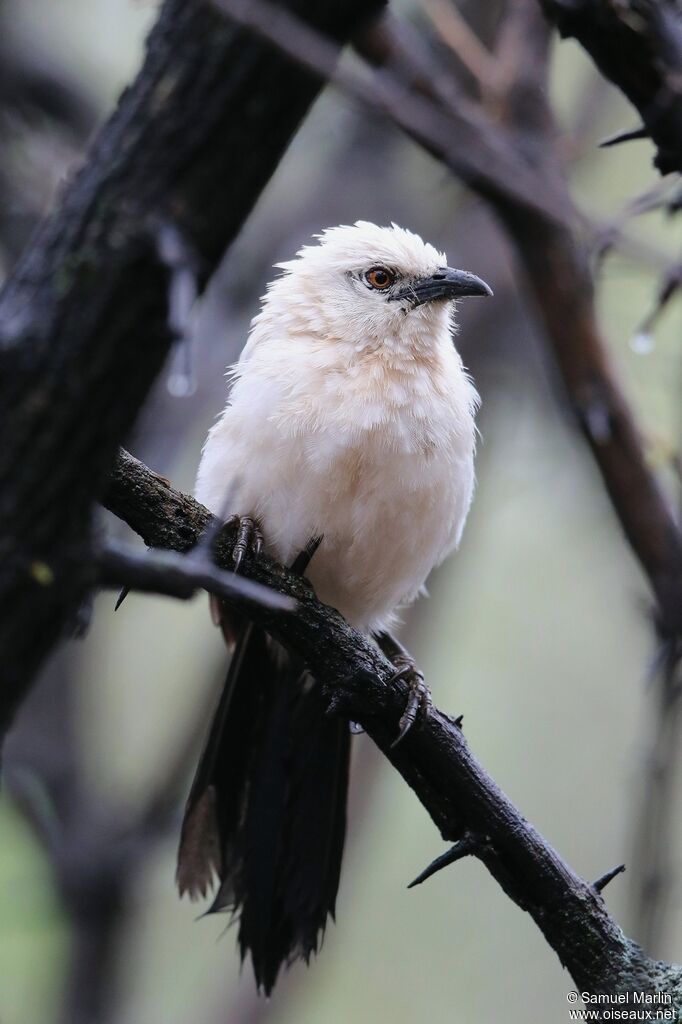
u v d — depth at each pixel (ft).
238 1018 44.04
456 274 32.86
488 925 52.42
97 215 14.97
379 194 52.80
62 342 14.74
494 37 49.01
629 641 54.95
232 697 29.94
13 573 14.53
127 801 46.73
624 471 33.47
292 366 30.45
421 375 31.35
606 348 33.96
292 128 15.39
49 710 47.37
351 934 51.67
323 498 29.58
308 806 29.45
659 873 28.68
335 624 24.09
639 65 21.47
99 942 44.34
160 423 46.37
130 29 55.57
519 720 54.75
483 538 57.11
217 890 29.43
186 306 14.30
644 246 21.77
